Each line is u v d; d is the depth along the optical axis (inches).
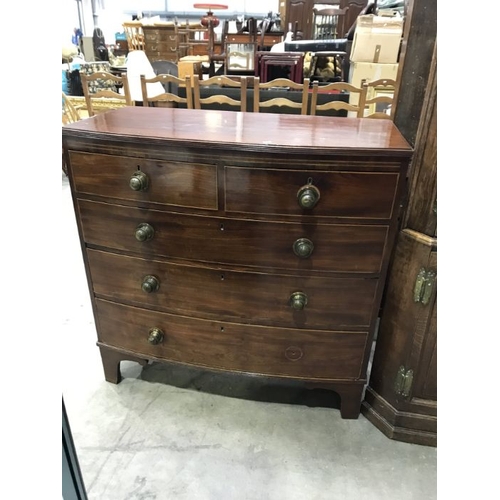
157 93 121.8
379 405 55.0
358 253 45.2
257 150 40.6
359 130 48.7
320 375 53.2
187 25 229.3
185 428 54.8
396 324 50.6
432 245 43.9
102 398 59.2
